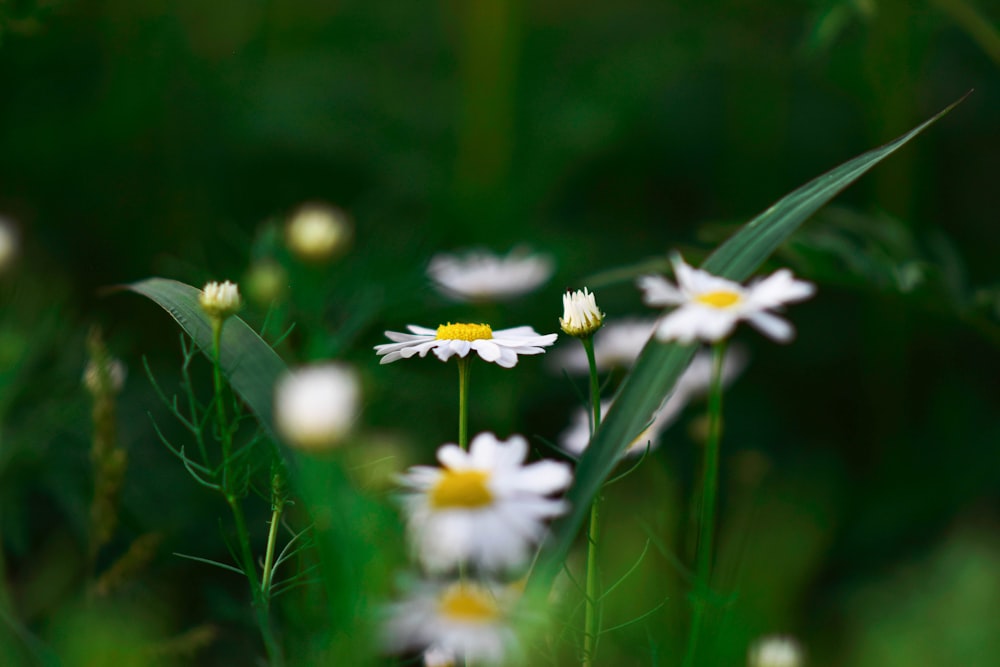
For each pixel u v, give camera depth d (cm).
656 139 150
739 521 78
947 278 72
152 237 115
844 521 102
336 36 160
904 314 117
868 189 142
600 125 148
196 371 96
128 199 116
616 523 73
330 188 134
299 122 135
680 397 73
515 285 87
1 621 58
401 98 153
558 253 127
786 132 148
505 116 138
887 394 118
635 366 54
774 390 128
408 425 85
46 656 58
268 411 54
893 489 110
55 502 76
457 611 52
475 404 89
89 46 112
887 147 56
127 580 63
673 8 162
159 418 87
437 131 149
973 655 71
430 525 52
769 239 56
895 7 108
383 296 83
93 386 62
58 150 110
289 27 156
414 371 89
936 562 78
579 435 68
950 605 72
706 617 56
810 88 151
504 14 136
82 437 73
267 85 140
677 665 60
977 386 125
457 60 161
